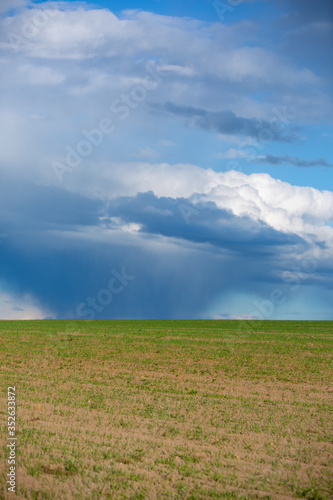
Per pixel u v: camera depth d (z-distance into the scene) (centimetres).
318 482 1002
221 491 933
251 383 2373
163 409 1648
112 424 1413
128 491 915
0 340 4825
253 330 7075
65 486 925
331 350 4075
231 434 1344
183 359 3334
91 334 5872
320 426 1466
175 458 1116
